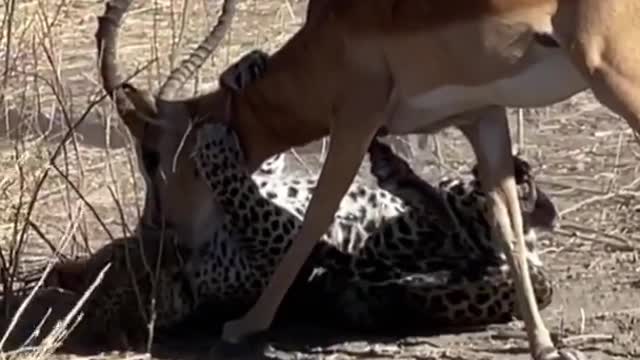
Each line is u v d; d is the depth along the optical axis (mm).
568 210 14156
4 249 12930
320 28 11117
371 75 10906
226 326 11180
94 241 13344
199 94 13398
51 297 11977
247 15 19797
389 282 11477
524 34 10242
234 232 11516
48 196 13727
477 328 11555
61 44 18156
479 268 11430
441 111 10914
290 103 11414
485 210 11367
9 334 11242
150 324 11062
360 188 11828
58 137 15477
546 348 10766
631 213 14125
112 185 14320
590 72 10039
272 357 11055
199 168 11430
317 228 11055
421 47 10625
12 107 14945
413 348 11211
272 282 11141
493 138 11141
